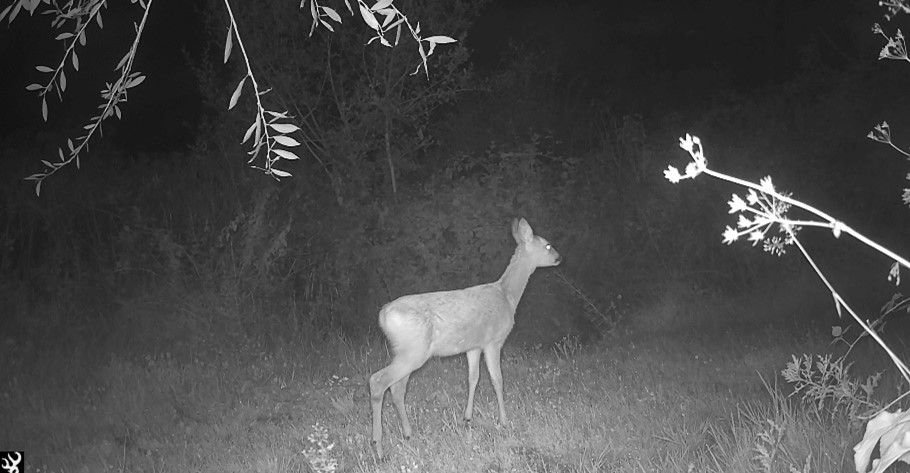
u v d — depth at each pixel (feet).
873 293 49.01
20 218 55.72
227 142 55.01
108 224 58.65
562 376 36.73
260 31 51.88
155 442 29.66
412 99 52.26
